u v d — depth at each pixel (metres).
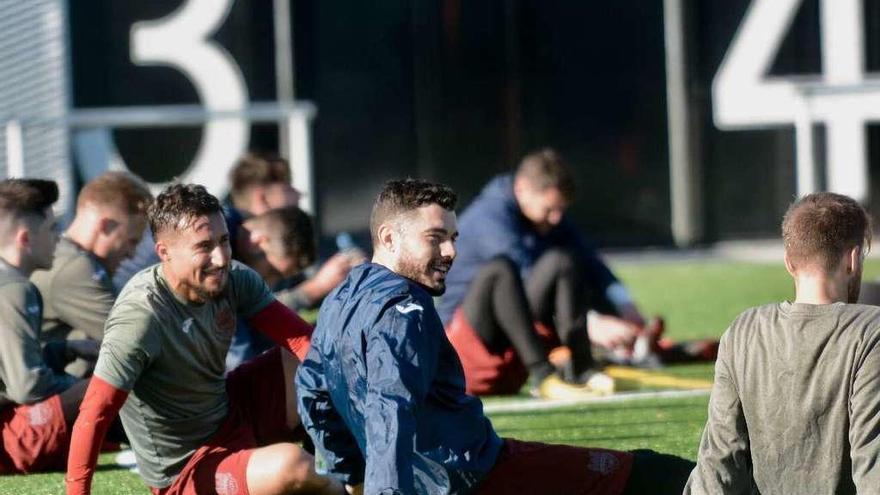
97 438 16.27
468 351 25.91
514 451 15.37
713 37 49.69
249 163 26.30
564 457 15.45
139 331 16.45
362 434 14.46
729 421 13.63
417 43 49.09
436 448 14.58
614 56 49.75
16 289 19.09
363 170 49.00
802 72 49.34
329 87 48.78
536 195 26.72
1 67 45.03
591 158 50.03
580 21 49.56
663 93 49.91
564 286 25.80
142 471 17.53
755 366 13.53
